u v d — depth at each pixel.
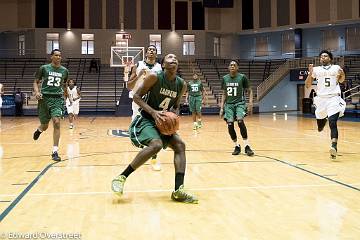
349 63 25.23
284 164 5.89
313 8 27.28
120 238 2.76
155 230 2.94
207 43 29.72
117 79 25.83
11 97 22.30
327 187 4.32
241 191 4.17
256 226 3.02
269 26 28.83
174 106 4.16
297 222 3.10
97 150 7.57
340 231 2.88
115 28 28.83
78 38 28.72
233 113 6.95
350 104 19.97
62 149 7.73
